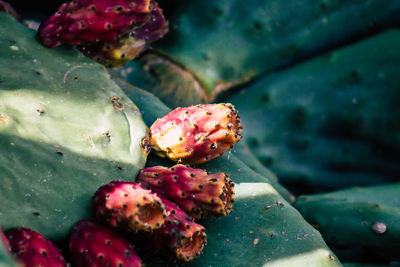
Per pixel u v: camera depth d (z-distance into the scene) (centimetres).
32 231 54
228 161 67
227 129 61
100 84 63
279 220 62
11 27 63
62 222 55
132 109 64
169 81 83
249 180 65
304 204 77
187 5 83
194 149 62
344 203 74
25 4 80
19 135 57
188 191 58
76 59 64
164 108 71
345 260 74
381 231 70
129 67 81
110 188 56
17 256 52
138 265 54
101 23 63
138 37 67
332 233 73
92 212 57
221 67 85
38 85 60
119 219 55
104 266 54
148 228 54
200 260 58
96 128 61
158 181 59
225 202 58
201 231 56
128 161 61
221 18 84
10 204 54
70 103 61
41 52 63
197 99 85
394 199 81
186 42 84
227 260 59
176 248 56
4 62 61
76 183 57
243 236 60
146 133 63
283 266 59
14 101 58
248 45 85
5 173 55
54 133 59
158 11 67
